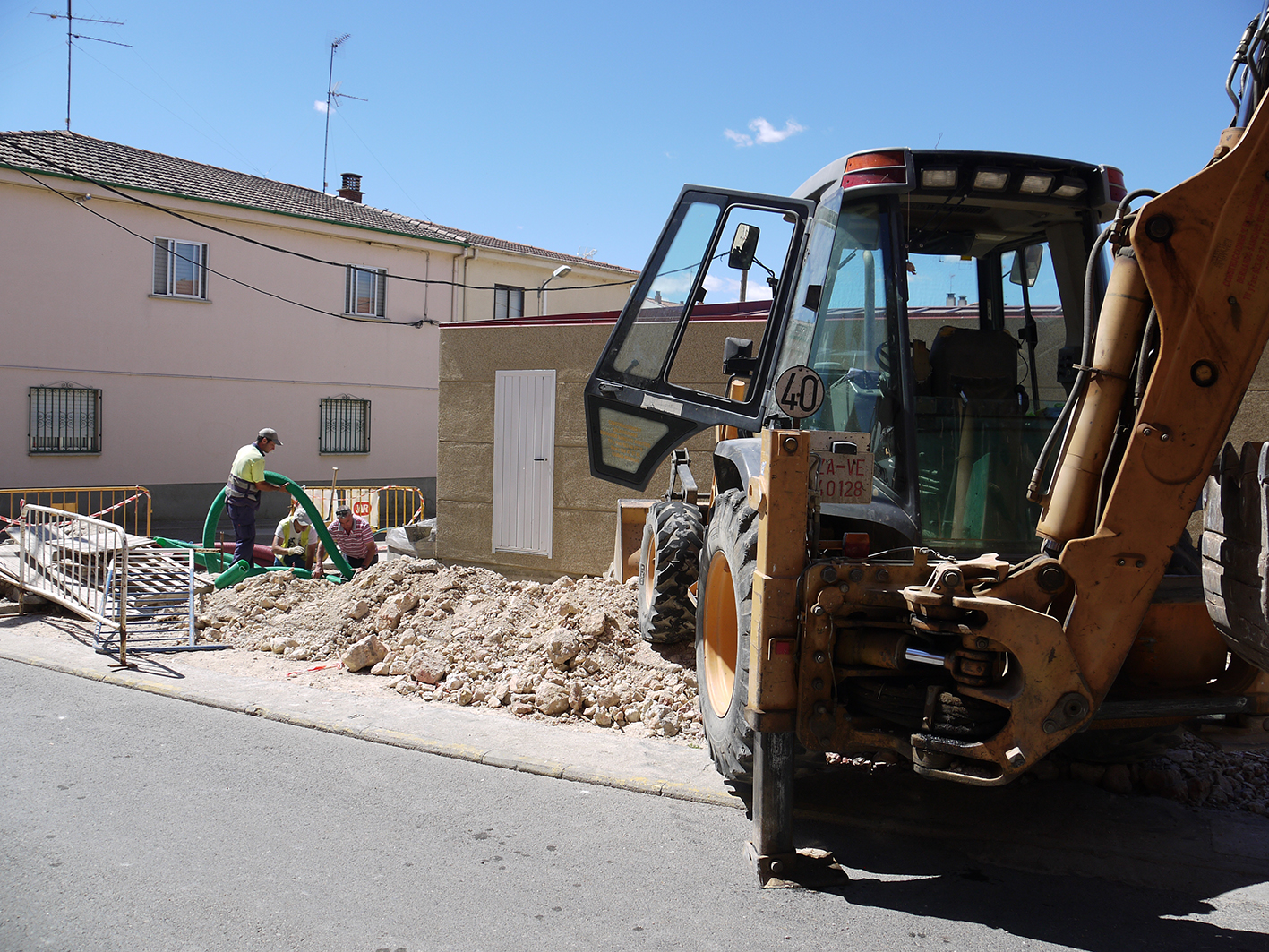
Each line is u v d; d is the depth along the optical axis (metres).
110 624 7.19
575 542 9.34
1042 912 3.26
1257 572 2.79
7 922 3.07
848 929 3.12
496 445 9.70
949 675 3.30
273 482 9.83
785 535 3.35
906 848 3.80
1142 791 4.43
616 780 4.45
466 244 22.80
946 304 4.60
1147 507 3.08
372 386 21.83
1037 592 3.16
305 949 2.94
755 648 3.41
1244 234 2.94
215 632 7.27
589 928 3.10
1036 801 4.29
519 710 5.50
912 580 3.34
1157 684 3.49
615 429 5.39
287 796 4.23
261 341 20.06
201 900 3.24
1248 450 2.84
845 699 3.47
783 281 4.64
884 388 3.98
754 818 3.55
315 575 9.36
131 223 18.28
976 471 4.07
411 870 3.52
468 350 9.84
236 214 19.47
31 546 8.38
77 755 4.73
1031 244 4.51
